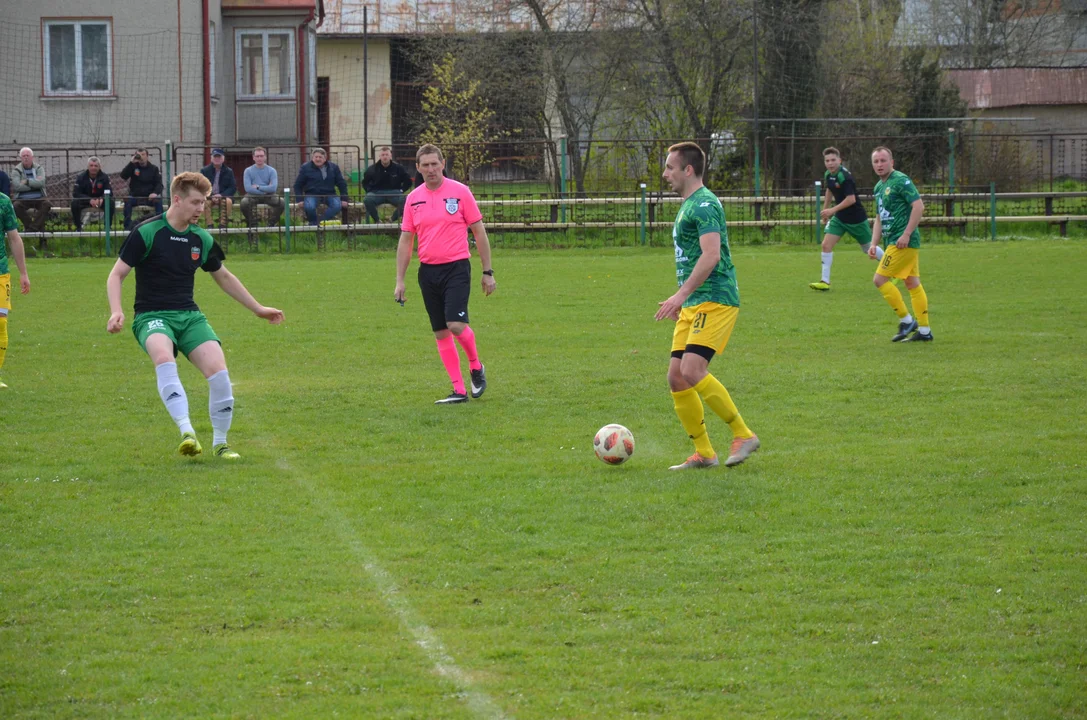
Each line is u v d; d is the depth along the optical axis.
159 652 6.55
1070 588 7.46
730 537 8.59
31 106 45.31
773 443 11.72
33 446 11.71
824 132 50.62
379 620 7.00
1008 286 25.97
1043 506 9.30
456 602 7.30
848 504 9.42
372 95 65.81
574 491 9.92
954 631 6.81
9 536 8.63
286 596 7.40
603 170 47.06
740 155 49.44
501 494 9.82
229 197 37.75
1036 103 61.62
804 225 41.47
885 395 14.11
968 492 9.74
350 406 13.90
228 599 7.35
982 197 43.00
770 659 6.45
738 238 40.84
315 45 52.72
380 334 19.98
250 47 48.75
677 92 53.75
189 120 46.00
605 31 54.50
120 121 45.69
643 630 6.85
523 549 8.34
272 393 14.73
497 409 13.65
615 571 7.85
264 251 37.28
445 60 58.91
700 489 9.91
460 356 17.50
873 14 62.69
